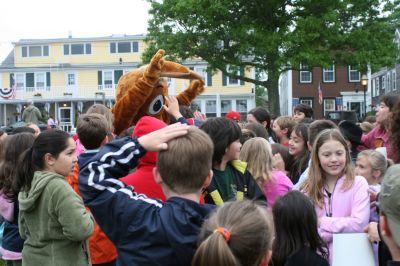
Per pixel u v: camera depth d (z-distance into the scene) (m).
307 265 2.84
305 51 17.92
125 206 2.19
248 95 37.00
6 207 3.53
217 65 20.00
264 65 19.41
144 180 2.89
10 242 3.58
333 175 3.44
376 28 19.34
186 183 2.19
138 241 2.14
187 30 19.94
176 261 2.09
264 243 1.86
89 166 2.26
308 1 19.28
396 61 20.39
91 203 2.23
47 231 2.97
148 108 4.16
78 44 40.91
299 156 4.95
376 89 43.16
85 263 3.08
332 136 3.41
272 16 19.70
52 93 39.78
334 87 36.06
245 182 3.25
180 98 5.12
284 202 2.92
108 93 39.59
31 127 5.81
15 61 41.38
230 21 19.52
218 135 3.12
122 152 2.25
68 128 39.53
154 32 20.48
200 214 2.15
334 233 3.11
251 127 5.58
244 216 1.88
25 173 3.14
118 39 40.34
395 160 3.43
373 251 2.89
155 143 2.22
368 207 3.29
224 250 1.75
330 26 18.75
